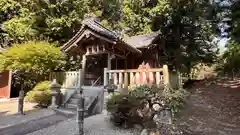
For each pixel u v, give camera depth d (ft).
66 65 51.01
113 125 22.93
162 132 19.69
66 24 54.90
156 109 21.48
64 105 34.09
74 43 39.63
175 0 55.57
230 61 53.83
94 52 38.99
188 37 58.95
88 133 20.45
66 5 56.24
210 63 65.72
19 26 54.80
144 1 66.44
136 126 21.45
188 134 20.33
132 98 21.57
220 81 60.29
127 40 50.85
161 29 60.03
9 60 39.55
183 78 58.03
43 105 37.76
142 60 48.11
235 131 22.26
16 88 54.95
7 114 31.27
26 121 26.35
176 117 22.58
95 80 45.65
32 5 54.95
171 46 58.80
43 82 43.73
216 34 40.14
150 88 21.95
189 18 56.39
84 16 56.95
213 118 27.22
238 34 32.96
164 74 25.13
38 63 40.34
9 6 56.65
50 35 57.67
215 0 36.09
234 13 31.94
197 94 45.93
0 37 58.49
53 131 21.72
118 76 30.66
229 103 36.65
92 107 30.40
